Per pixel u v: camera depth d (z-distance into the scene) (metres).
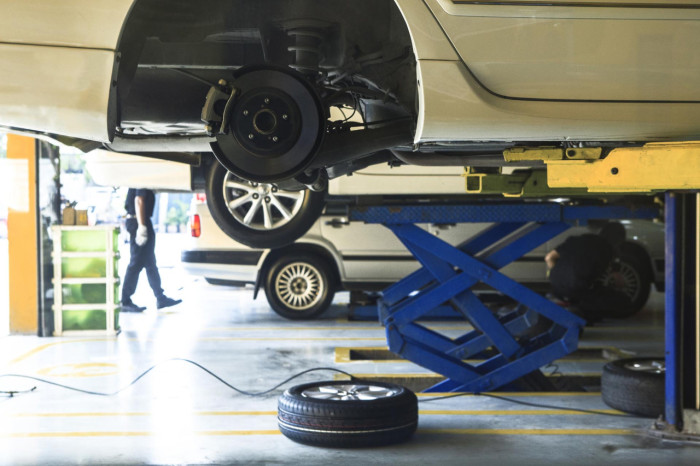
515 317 8.03
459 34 3.26
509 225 6.73
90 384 6.96
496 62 3.28
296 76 3.60
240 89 3.60
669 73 3.32
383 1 3.80
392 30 3.82
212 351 8.53
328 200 9.46
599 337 9.55
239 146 3.63
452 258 6.41
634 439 5.27
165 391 6.70
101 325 9.54
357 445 5.09
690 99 3.37
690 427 5.27
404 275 10.25
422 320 10.91
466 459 4.86
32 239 9.49
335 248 10.29
